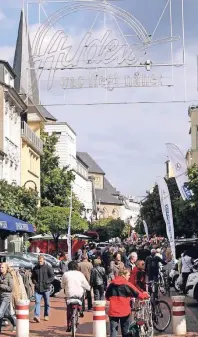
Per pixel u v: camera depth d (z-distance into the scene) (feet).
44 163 226.99
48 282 62.54
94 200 485.97
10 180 155.12
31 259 88.94
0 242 143.54
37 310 61.87
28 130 181.37
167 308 54.85
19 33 183.62
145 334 46.98
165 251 118.83
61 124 324.80
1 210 112.27
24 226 88.38
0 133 143.84
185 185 111.04
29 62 84.07
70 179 230.68
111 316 42.75
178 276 96.48
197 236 157.69
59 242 184.75
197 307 75.56
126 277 43.50
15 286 52.39
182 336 50.75
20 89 173.47
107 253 98.84
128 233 423.23
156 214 233.55
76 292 51.75
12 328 55.77
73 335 50.24
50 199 226.99
